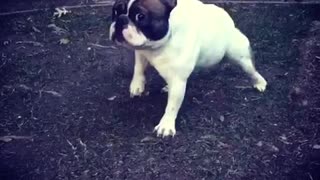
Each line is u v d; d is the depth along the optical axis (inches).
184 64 71.2
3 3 112.5
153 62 71.9
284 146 74.3
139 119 77.6
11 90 83.3
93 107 80.0
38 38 98.4
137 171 69.5
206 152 72.6
